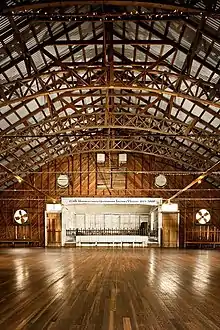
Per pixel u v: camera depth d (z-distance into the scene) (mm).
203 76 15766
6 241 30219
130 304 7445
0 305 7379
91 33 15414
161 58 15258
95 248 29000
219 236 30297
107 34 14969
